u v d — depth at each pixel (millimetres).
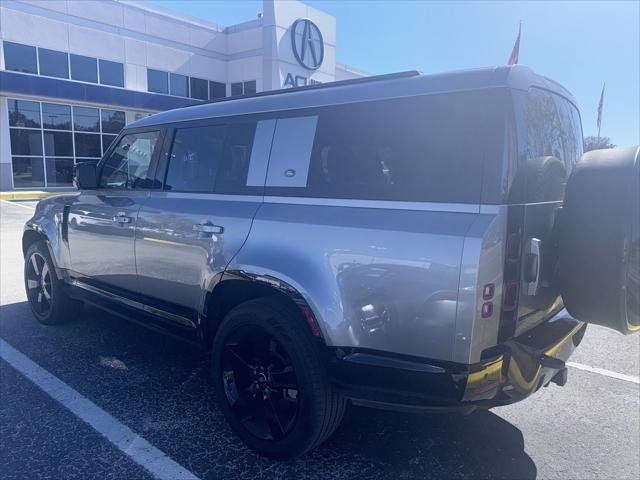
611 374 4383
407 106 2650
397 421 3512
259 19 26562
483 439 3295
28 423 3359
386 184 2637
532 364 2582
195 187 3617
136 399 3723
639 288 2537
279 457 2951
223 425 3393
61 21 21453
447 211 2416
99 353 4578
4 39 19766
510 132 2367
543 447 3211
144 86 24719
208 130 3635
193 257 3428
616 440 3297
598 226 2396
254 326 2961
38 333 5082
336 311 2611
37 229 5152
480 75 2484
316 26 25531
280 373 2965
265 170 3184
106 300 4402
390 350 2504
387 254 2479
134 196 4078
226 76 28375
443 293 2326
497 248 2285
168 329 3781
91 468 2900
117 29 23422
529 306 2512
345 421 3502
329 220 2740
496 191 2324
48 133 21875
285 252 2846
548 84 2830
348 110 2879
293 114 3141
